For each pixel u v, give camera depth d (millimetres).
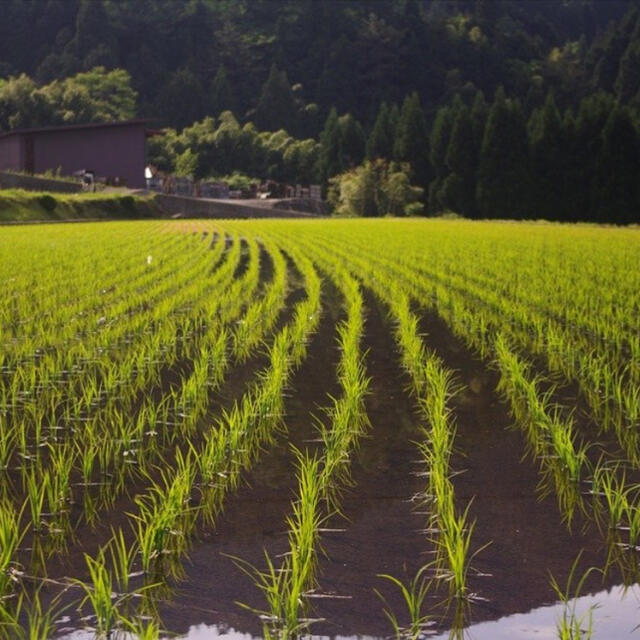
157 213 59969
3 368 9242
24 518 5168
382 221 56406
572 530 5035
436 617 3953
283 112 148250
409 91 165000
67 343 10578
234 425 6609
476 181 86562
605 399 8055
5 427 7148
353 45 168375
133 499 5512
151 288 15422
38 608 3908
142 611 3990
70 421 7340
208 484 5828
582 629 3842
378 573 4438
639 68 151500
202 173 109938
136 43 165375
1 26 166875
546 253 23297
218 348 9656
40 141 66688
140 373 8984
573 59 186500
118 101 123875
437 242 28812
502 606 4066
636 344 9906
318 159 108938
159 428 7172
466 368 9727
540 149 83562
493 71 170500
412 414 7715
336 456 6246
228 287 16469
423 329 12438
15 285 15195
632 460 6383
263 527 5062
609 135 78688
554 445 6539
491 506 5426
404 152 94250
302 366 9789
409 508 5398
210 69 166000
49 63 152250
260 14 186250
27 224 42156
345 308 14508
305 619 3922
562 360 10094
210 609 4012
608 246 26266
